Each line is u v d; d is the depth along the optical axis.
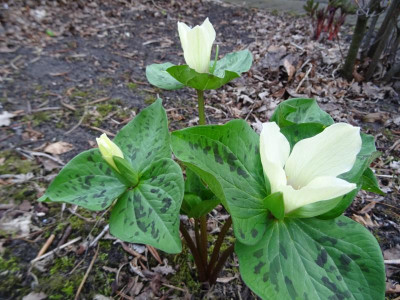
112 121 0.64
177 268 0.38
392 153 0.58
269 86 0.77
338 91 0.76
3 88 0.71
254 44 1.00
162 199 0.24
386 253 0.40
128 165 0.24
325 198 0.19
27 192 0.47
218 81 0.27
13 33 0.93
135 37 1.04
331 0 0.84
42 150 0.55
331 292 0.20
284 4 1.48
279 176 0.20
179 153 0.22
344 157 0.21
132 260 0.39
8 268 0.37
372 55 0.85
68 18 1.10
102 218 0.44
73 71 0.80
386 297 0.35
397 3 0.71
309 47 0.93
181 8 1.37
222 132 0.23
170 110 0.68
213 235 0.43
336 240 0.21
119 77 0.80
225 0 1.55
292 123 0.27
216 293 0.36
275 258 0.20
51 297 0.35
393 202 0.49
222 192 0.19
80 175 0.27
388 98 0.75
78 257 0.39
